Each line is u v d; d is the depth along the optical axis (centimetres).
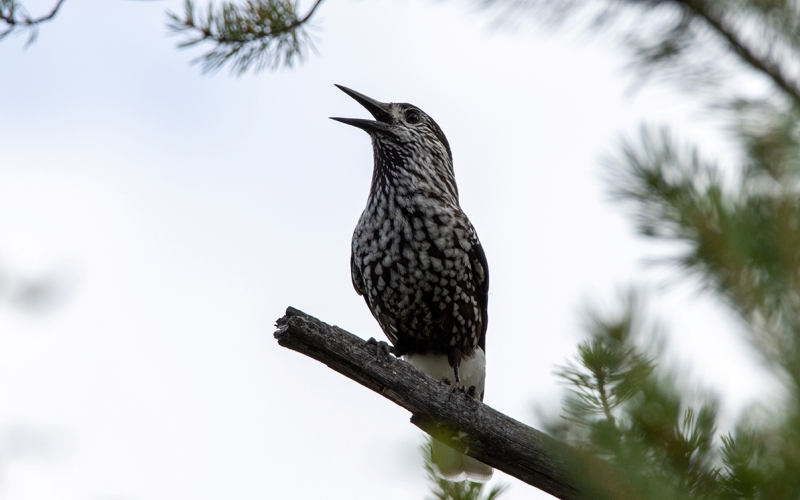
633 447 367
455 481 579
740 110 386
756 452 332
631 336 365
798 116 368
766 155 345
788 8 461
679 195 341
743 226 331
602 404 389
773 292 319
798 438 303
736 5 479
